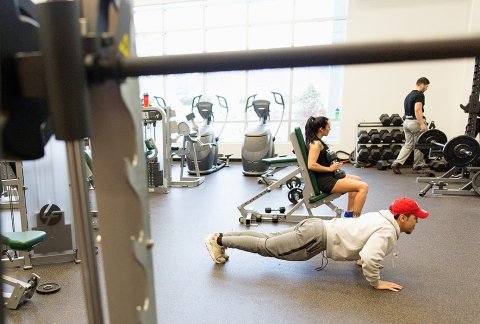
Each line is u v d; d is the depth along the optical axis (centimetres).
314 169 316
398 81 661
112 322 48
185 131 517
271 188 348
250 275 240
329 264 255
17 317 193
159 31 775
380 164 624
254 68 38
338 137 715
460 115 633
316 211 385
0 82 36
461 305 201
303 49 36
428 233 312
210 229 333
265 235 241
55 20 34
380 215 215
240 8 724
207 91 782
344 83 682
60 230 260
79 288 224
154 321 49
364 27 651
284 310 198
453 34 32
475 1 586
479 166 462
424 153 591
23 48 38
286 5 701
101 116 43
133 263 46
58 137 36
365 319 189
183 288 223
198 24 751
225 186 523
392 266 250
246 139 606
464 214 365
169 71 39
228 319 191
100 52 36
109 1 38
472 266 249
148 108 467
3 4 36
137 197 45
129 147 43
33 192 257
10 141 39
